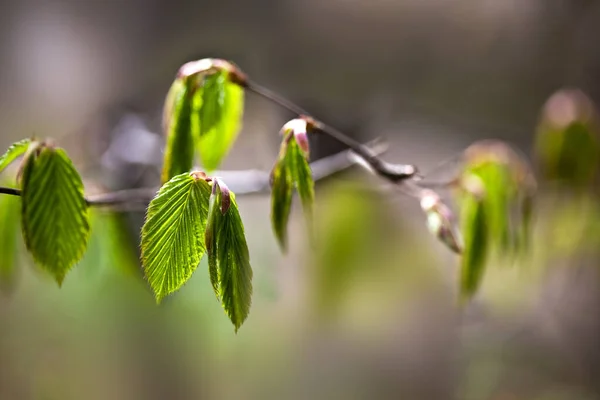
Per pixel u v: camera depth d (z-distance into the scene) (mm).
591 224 780
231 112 504
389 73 1239
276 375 1047
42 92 1196
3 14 1174
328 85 1229
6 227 528
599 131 763
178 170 492
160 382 1000
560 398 1017
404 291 947
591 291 1041
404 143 1206
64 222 474
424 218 922
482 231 541
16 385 1002
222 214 441
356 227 745
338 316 954
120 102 1086
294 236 898
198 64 493
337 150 690
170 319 807
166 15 1194
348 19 1213
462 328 1077
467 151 572
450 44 1236
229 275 442
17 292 947
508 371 1055
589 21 1193
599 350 1047
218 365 1002
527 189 578
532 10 1213
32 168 469
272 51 1222
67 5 1192
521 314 1041
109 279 691
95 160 740
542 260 881
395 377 1106
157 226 443
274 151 1009
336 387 1094
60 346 970
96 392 1013
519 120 1243
